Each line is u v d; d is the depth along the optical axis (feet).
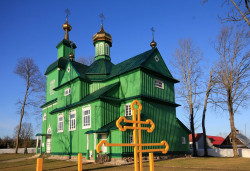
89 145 72.02
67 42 116.98
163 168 48.85
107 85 85.15
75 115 81.61
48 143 102.94
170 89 85.15
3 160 89.04
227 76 84.17
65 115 87.45
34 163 68.95
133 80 75.15
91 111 73.77
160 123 75.36
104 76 88.07
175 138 79.82
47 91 115.24
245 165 51.49
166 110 79.82
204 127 96.84
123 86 78.23
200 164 55.88
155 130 72.54
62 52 114.93
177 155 78.28
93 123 71.97
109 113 72.79
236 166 49.78
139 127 24.66
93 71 88.89
